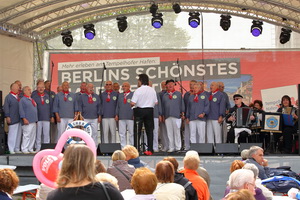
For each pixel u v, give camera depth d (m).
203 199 6.92
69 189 3.75
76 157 3.78
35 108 14.25
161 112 14.87
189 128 14.96
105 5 16.41
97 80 17.94
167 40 19.75
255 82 17.66
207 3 16.22
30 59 16.95
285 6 15.27
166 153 13.60
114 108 15.02
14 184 5.25
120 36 19.72
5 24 15.59
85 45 19.75
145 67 17.89
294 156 12.37
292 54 17.59
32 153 13.80
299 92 12.62
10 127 14.06
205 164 12.33
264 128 13.34
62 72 17.94
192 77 17.75
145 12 17.48
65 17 16.56
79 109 14.94
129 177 7.18
